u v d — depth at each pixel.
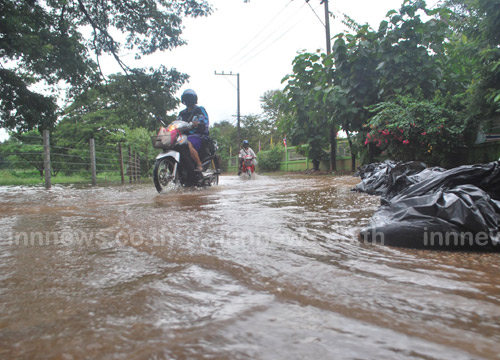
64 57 12.55
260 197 4.29
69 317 0.91
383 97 9.59
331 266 1.36
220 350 0.73
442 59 9.24
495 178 2.09
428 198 1.89
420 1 8.95
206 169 6.59
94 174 9.56
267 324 0.85
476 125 7.13
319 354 0.71
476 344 0.75
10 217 2.96
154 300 1.02
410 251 1.64
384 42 9.21
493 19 5.65
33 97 11.24
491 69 5.71
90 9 13.91
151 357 0.71
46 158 7.84
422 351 0.72
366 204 3.42
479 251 1.65
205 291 1.09
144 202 4.01
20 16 9.94
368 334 0.80
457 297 1.03
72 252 1.63
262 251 1.60
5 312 0.96
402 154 8.18
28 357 0.72
